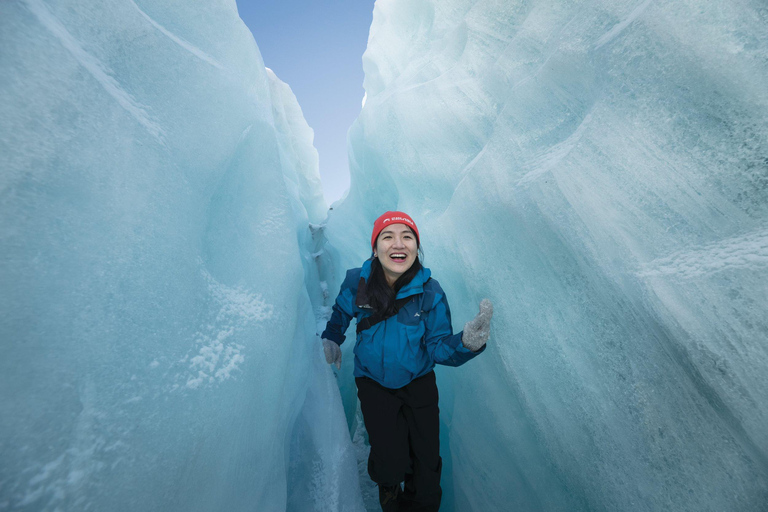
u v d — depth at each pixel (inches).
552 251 42.9
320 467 52.6
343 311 53.3
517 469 49.1
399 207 94.9
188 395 27.2
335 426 58.9
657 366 32.2
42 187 20.8
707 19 29.9
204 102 38.9
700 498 28.5
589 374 38.1
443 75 73.9
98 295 22.7
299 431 56.6
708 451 28.5
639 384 33.5
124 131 27.2
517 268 48.7
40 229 20.3
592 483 37.3
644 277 32.5
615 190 36.0
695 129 30.9
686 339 29.1
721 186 29.4
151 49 33.6
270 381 40.6
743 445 26.5
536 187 43.2
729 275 27.3
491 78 62.9
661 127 33.0
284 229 51.5
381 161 99.6
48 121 21.8
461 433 59.6
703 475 28.5
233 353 34.2
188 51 39.0
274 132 58.2
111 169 25.5
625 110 35.7
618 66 36.4
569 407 40.0
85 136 24.0
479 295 57.3
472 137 68.0
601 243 36.9
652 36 33.6
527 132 49.9
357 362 49.1
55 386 19.1
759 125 27.3
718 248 28.9
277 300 45.4
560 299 42.3
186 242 31.8
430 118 74.4
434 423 46.8
